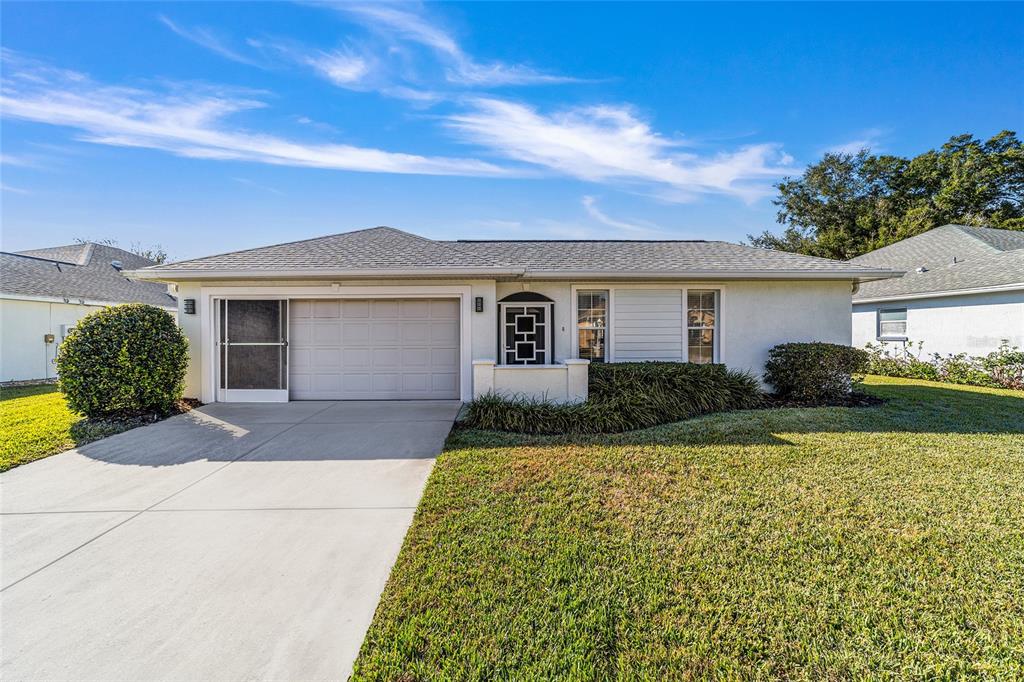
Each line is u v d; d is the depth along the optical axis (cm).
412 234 1211
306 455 587
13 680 229
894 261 1755
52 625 268
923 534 363
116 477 511
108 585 307
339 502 441
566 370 781
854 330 1644
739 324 1026
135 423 739
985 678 228
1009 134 2592
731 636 255
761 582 303
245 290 927
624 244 1270
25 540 368
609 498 435
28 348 1373
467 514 404
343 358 952
